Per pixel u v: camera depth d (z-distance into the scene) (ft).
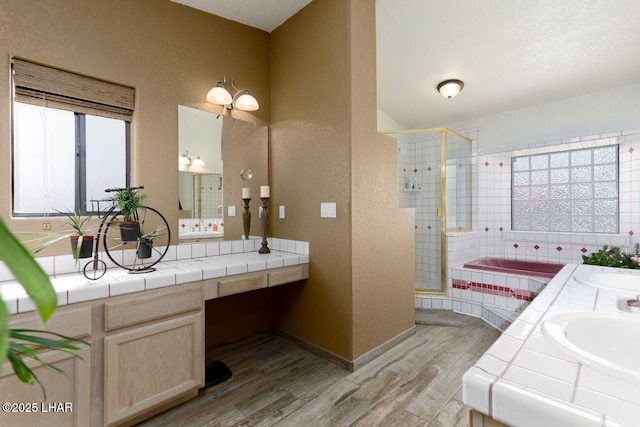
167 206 6.85
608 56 8.72
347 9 6.63
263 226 7.92
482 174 13.39
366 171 6.99
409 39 8.36
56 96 5.63
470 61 9.32
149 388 4.91
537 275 9.63
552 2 6.83
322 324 7.30
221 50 7.80
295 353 7.49
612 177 11.19
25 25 5.27
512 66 9.48
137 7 6.47
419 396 5.71
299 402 5.54
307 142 7.59
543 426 1.43
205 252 7.43
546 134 11.85
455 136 12.86
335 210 6.95
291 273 7.19
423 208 12.76
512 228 13.33
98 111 6.07
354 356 6.72
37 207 5.51
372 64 7.11
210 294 5.74
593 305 3.14
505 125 12.78
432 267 12.12
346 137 6.67
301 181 7.78
